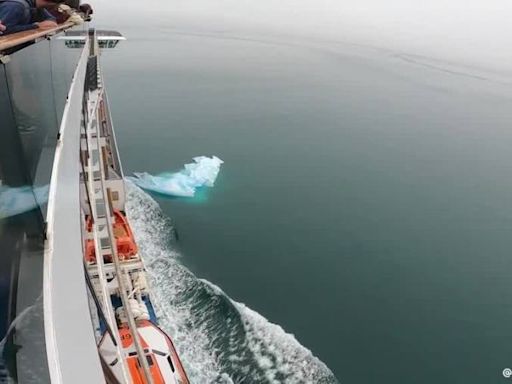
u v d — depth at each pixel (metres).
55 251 5.28
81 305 5.08
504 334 31.59
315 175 59.47
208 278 35.34
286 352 28.00
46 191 6.00
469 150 72.94
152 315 20.53
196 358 26.16
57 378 3.85
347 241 43.19
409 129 83.50
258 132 76.69
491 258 41.34
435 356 29.48
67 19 10.38
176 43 182.12
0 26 5.38
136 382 16.70
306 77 130.38
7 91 4.24
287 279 36.53
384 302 34.62
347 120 87.44
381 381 27.03
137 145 66.44
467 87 132.00
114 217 24.02
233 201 50.31
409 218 48.44
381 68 156.12
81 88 15.91
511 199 54.34
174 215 45.50
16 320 3.75
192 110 87.56
